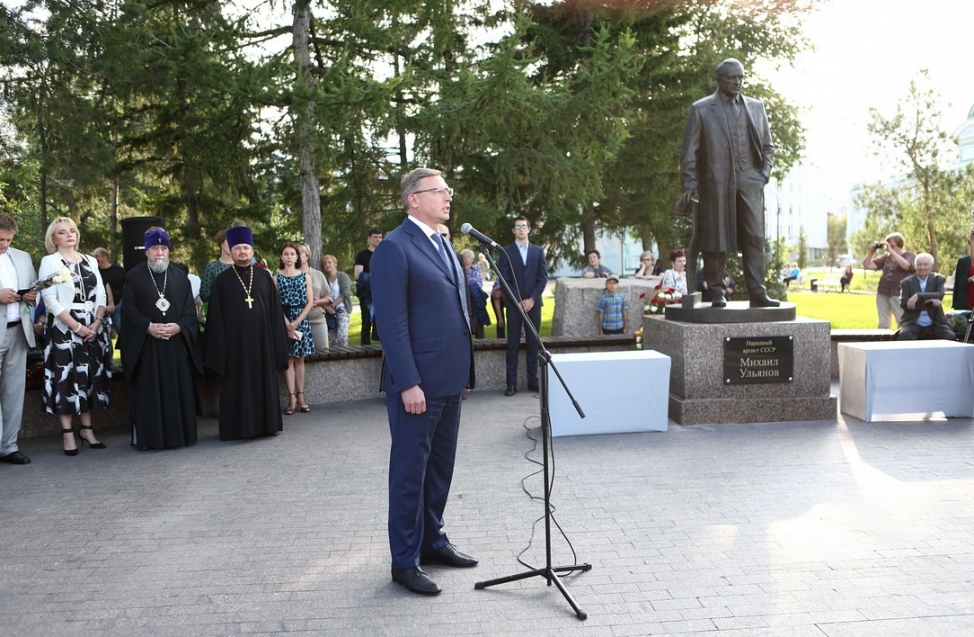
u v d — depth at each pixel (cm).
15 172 1132
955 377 658
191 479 537
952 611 312
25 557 395
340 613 325
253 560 386
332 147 1068
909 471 506
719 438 605
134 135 1346
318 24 1309
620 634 301
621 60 1248
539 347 343
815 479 493
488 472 531
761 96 2145
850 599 325
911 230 2609
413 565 348
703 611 318
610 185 1864
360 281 1057
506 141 1331
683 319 684
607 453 570
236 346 647
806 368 664
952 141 2431
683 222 1944
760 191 686
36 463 589
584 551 385
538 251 823
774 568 358
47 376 608
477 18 1591
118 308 845
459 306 358
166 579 364
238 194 1413
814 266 9781
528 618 317
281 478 534
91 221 1602
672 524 419
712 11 2000
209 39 1079
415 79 1177
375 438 649
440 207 353
